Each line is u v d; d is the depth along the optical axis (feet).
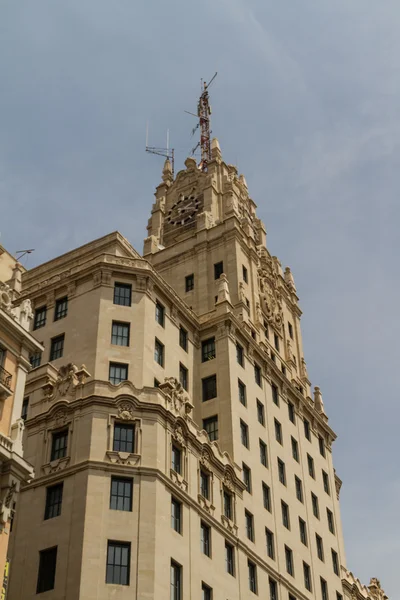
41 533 186.29
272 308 299.38
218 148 332.19
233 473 223.10
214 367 248.52
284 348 300.61
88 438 194.90
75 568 176.35
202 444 213.87
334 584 263.70
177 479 199.62
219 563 203.62
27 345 170.09
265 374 268.82
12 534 190.19
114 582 176.35
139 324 227.61
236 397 243.19
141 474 191.83
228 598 201.57
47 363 219.82
